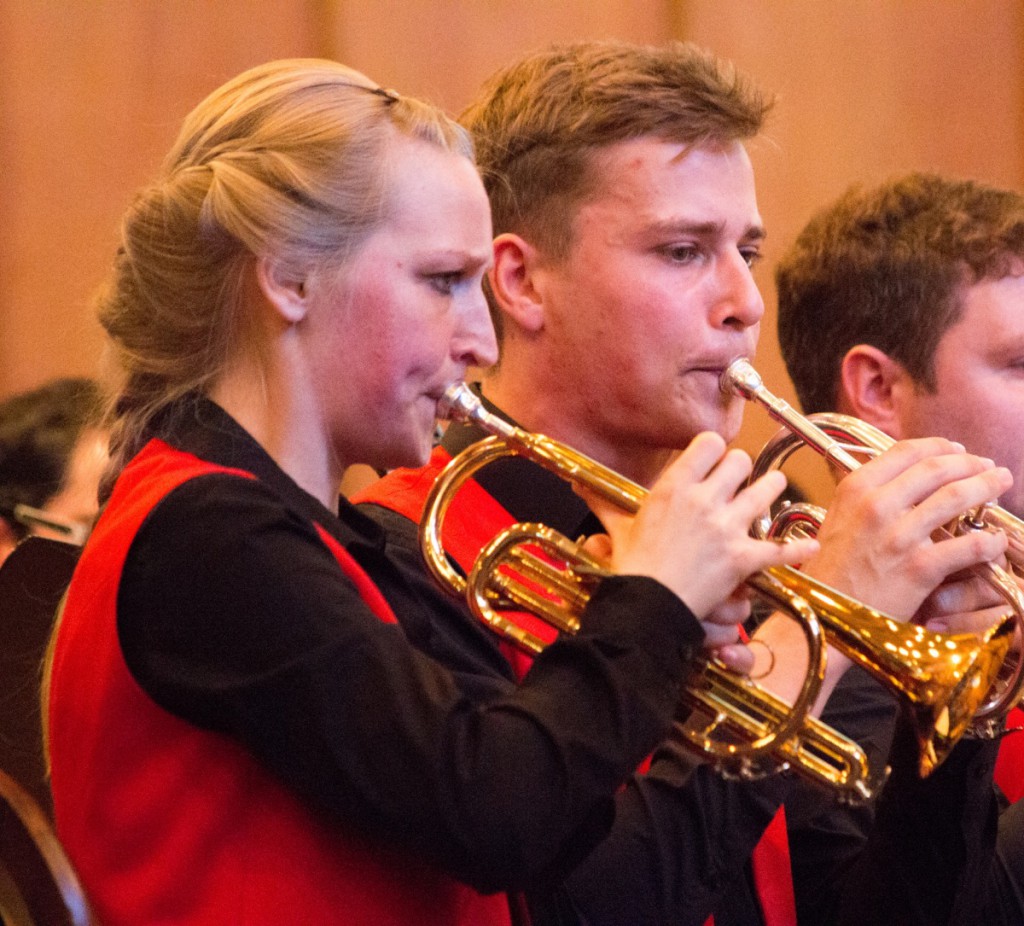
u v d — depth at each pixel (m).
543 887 4.00
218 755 3.96
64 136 10.18
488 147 5.91
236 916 3.88
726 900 5.28
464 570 5.24
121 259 4.53
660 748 5.07
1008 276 6.60
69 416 7.93
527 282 5.77
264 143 4.31
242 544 3.79
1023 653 4.68
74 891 3.77
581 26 11.03
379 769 3.64
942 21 11.77
